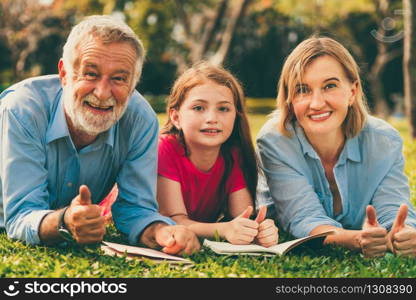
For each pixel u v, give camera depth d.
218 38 18.44
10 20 24.34
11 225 3.25
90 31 3.10
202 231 3.43
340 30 23.08
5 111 3.35
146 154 3.52
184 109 3.72
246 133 3.89
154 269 2.88
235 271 2.86
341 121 3.58
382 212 3.66
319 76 3.50
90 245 3.10
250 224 3.26
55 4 23.62
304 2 20.17
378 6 20.86
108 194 4.05
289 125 3.78
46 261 2.95
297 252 3.29
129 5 20.23
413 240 3.11
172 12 20.64
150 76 33.84
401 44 29.48
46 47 26.98
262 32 25.86
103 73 3.09
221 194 3.98
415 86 10.74
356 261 3.09
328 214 3.84
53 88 3.47
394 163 3.75
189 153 3.80
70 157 3.44
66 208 2.95
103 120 3.16
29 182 3.28
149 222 3.29
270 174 3.81
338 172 3.77
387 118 23.20
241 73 33.78
